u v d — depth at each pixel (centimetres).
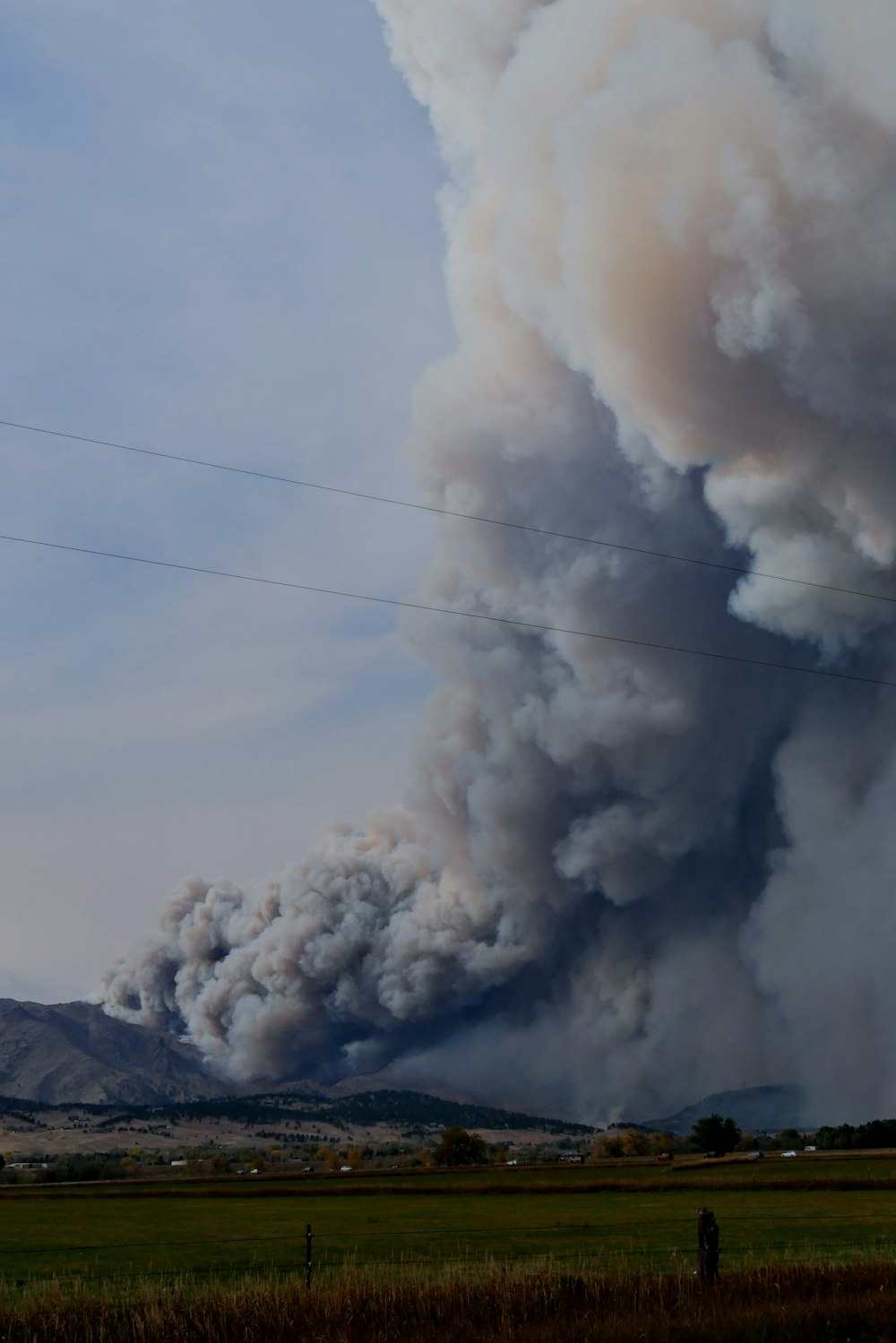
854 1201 4912
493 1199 5816
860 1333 1500
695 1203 4934
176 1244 3538
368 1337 1594
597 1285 1783
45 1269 2889
